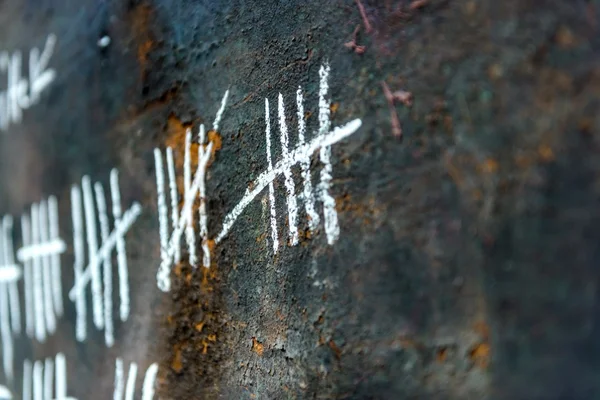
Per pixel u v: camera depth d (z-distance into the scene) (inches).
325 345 15.4
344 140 15.4
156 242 19.8
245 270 17.2
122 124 21.0
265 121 16.9
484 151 13.6
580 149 12.9
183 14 19.4
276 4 17.0
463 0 14.1
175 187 19.3
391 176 14.7
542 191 13.1
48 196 23.7
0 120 26.3
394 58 14.8
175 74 19.4
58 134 23.5
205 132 18.5
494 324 13.4
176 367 19.0
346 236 15.2
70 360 22.5
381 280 14.7
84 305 22.0
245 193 17.3
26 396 24.2
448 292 13.9
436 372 13.9
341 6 15.7
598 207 12.7
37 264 24.0
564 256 12.9
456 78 14.0
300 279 15.9
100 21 22.1
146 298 20.0
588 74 12.9
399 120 14.6
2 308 25.3
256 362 16.8
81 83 22.7
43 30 24.6
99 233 21.7
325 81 15.8
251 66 17.4
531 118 13.3
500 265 13.4
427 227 14.2
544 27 13.3
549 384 12.9
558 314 12.9
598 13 13.0
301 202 16.0
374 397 14.7
